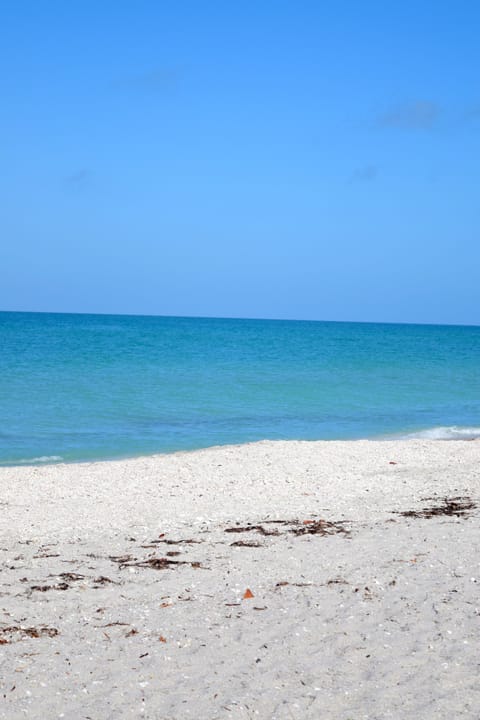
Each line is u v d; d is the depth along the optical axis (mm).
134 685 5387
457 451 19875
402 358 60500
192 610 7121
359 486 15148
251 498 13977
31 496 14500
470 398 34594
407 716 4879
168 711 4984
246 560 9008
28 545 10180
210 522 11648
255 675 5551
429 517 11547
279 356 59875
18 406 28625
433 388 38188
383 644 6105
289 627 6566
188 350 65250
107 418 26703
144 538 10500
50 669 5684
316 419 27859
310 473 16797
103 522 11930
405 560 8734
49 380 37219
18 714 4930
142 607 7234
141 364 48062
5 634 6480
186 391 34344
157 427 25281
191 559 9141
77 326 122562
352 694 5215
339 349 73250
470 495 13664
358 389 37062
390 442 21531
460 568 8281
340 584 7844
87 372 41656
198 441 22859
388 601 7219
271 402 31812
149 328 124312
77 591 7801
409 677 5461
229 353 62375
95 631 6555
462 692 5199
